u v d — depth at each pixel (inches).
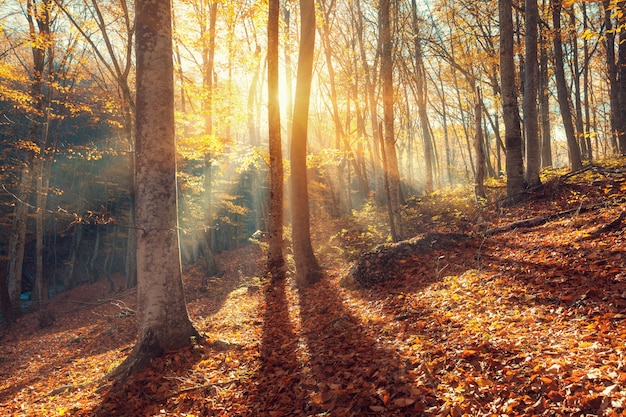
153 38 248.5
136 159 253.6
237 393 200.7
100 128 1336.1
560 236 316.2
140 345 250.4
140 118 250.2
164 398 207.8
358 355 208.1
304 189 433.1
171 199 258.7
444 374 164.2
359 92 986.7
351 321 275.4
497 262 305.9
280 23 582.2
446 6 889.5
